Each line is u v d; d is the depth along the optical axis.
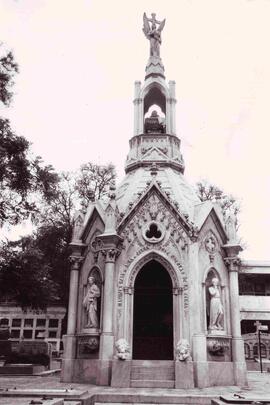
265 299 55.12
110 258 19.77
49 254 33.88
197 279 19.33
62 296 34.88
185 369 17.52
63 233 34.12
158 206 20.80
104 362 18.22
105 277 19.64
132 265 19.95
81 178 36.38
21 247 21.28
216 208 21.67
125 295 19.56
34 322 52.81
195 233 19.84
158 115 28.20
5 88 16.77
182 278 19.48
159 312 23.80
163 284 23.64
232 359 19.59
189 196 23.06
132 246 20.34
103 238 19.92
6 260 19.86
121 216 20.94
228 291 20.78
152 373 18.08
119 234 20.45
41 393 11.68
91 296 20.05
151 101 28.50
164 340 21.75
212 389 17.09
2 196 18.69
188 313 18.88
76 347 20.20
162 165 24.41
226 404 10.60
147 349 21.66
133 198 22.06
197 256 19.73
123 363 17.88
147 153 24.78
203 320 19.12
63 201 35.22
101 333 19.08
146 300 24.05
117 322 19.12
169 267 19.84
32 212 19.64
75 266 21.47
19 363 29.52
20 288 20.44
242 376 19.12
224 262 21.22
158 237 20.67
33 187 19.16
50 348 34.25
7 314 53.47
